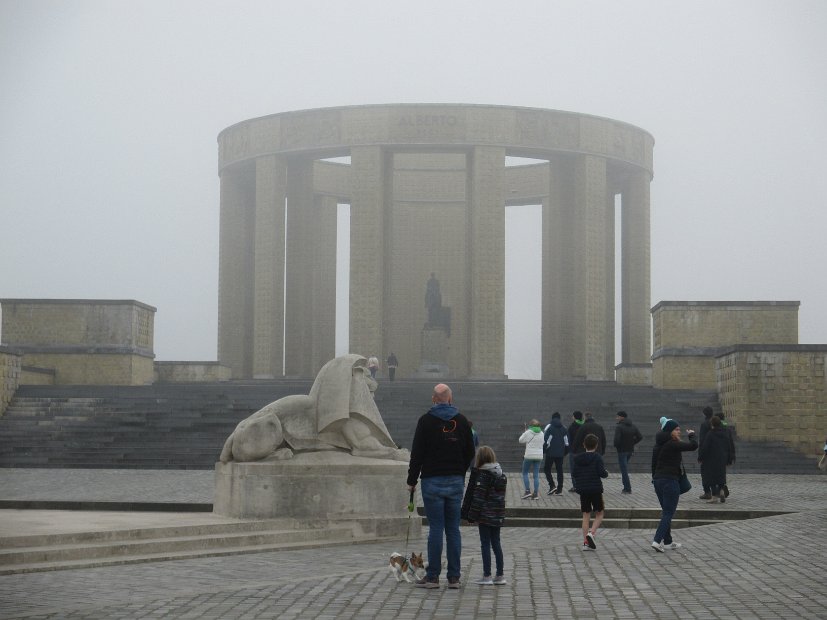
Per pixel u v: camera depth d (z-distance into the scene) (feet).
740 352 121.70
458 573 42.14
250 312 203.10
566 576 45.29
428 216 219.00
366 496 58.80
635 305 195.52
